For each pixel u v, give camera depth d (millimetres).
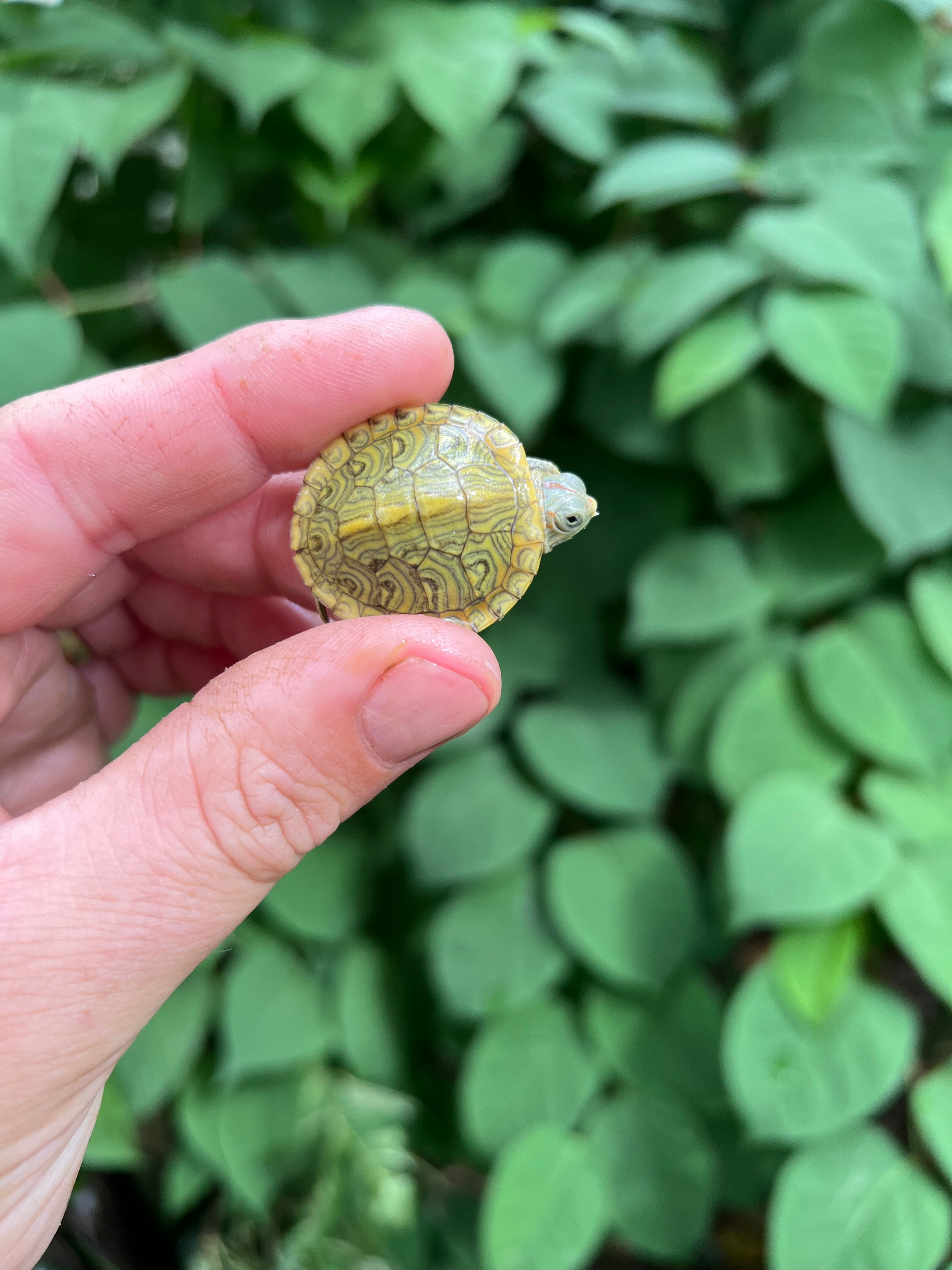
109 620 154
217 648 157
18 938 94
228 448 121
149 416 116
